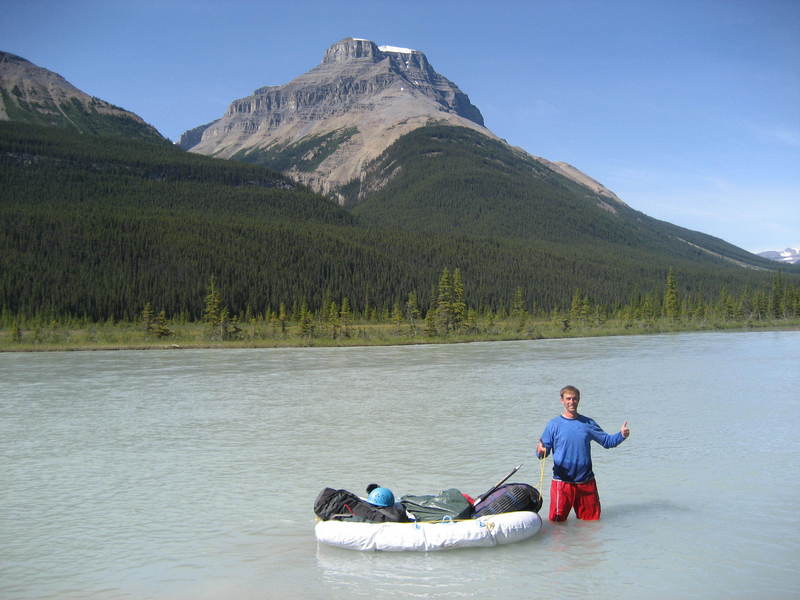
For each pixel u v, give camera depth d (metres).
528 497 14.53
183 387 43.91
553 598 11.28
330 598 11.35
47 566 12.91
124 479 19.61
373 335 114.38
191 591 11.69
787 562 12.73
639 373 50.53
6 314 133.50
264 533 14.73
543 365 59.44
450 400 36.62
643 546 13.55
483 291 194.38
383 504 14.28
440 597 11.37
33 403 36.28
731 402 33.91
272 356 75.25
